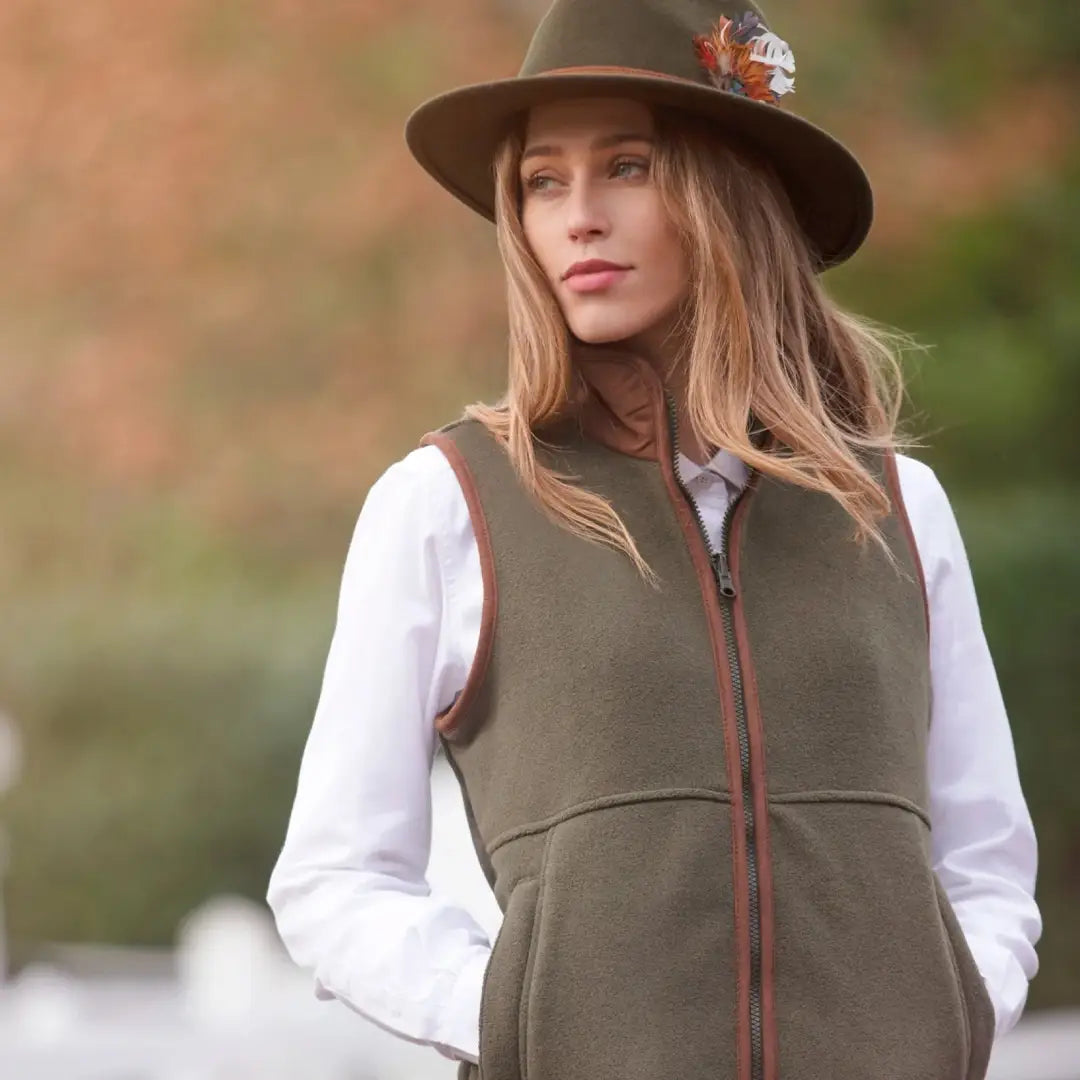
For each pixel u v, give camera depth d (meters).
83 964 20.45
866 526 5.22
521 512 5.11
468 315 24.64
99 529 25.92
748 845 4.84
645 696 4.88
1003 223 22.97
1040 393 22.44
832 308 5.72
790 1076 4.73
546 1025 4.70
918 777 5.09
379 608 5.16
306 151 25.25
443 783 11.74
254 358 25.47
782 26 23.67
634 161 5.35
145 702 23.80
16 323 25.92
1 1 25.50
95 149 25.33
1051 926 19.48
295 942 5.10
